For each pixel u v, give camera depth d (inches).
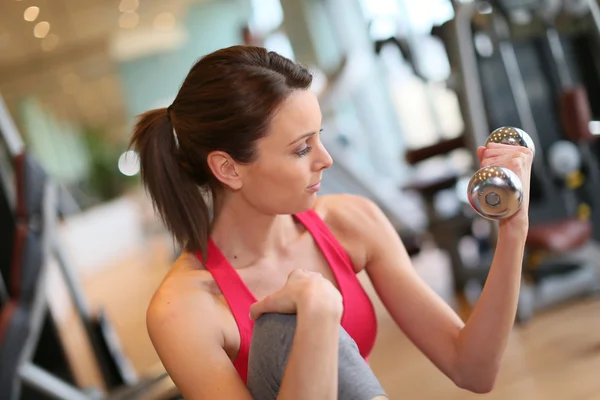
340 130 240.8
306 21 299.3
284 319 36.0
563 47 150.8
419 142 283.4
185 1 438.9
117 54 506.6
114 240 412.5
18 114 513.7
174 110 46.0
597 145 150.1
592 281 151.1
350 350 36.1
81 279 342.6
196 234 46.1
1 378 110.6
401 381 129.3
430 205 174.2
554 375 117.5
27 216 116.4
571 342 129.7
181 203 46.6
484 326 45.1
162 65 532.4
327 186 191.3
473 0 143.4
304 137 43.1
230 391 40.7
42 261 117.8
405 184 181.8
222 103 43.2
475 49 145.9
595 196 151.5
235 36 478.3
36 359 144.6
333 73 205.8
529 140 44.4
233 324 44.1
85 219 393.7
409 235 185.5
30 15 366.6
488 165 43.2
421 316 49.8
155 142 47.0
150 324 43.3
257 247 47.4
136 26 462.6
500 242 43.6
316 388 34.0
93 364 188.5
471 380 47.4
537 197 148.9
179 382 41.8
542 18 147.1
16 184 116.0
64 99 538.6
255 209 46.5
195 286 44.5
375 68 281.0
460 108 146.7
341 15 290.0
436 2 245.0
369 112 282.8
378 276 51.6
